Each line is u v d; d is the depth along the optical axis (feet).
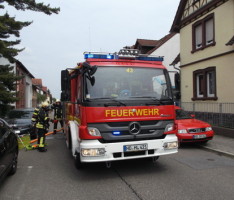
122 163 21.36
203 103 42.96
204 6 44.60
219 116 37.60
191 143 30.76
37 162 22.81
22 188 16.01
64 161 23.04
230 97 38.86
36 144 30.76
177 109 33.37
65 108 29.45
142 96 17.53
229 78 39.04
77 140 18.79
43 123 27.89
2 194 15.06
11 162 17.76
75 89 20.26
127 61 18.25
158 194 14.39
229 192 14.64
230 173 18.37
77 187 15.90
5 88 47.78
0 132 16.80
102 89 16.89
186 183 16.21
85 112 16.34
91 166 20.68
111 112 16.43
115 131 16.47
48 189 15.71
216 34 41.93
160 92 18.13
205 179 16.99
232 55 38.37
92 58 17.53
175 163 21.33
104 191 15.07
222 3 40.50
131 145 16.48
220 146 27.55
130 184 16.16
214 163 21.34
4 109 50.31
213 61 42.78
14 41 49.80
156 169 19.51
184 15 51.39
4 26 45.14
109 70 17.37
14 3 49.67
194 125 28.40
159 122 17.56
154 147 17.01
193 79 48.60
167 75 18.76
